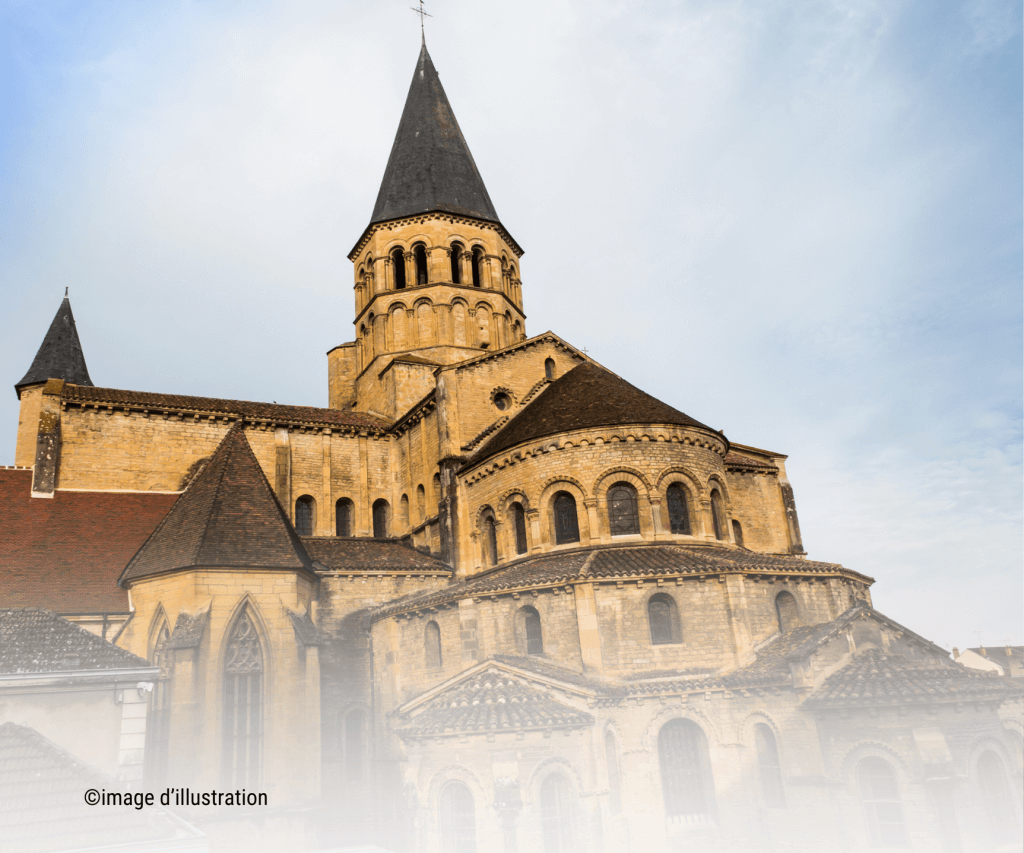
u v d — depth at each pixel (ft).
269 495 118.42
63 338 186.91
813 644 91.61
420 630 115.03
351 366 202.18
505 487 127.85
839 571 113.39
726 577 102.32
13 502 128.98
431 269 185.37
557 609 102.83
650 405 129.39
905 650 98.68
